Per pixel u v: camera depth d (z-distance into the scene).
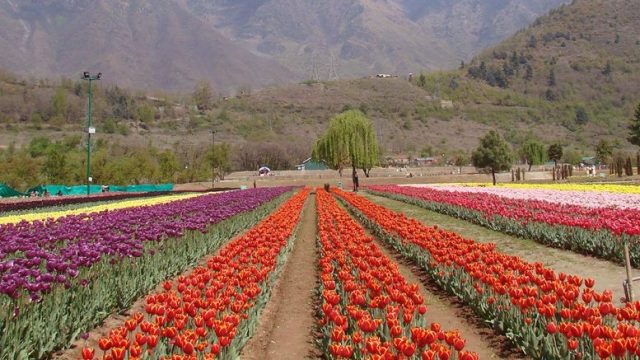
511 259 9.98
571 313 6.55
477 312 9.06
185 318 6.70
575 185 35.88
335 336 6.21
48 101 175.00
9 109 163.00
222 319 6.78
